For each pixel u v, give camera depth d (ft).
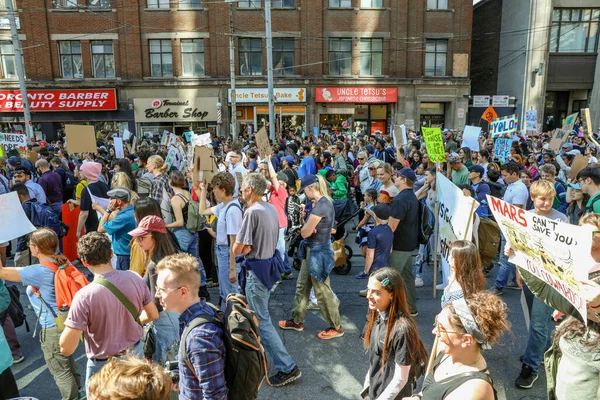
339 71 84.84
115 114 81.97
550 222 8.24
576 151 35.68
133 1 79.05
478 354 6.82
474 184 22.39
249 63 83.05
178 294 8.11
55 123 81.97
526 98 92.22
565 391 9.30
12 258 26.17
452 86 85.71
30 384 13.62
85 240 9.65
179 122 84.33
